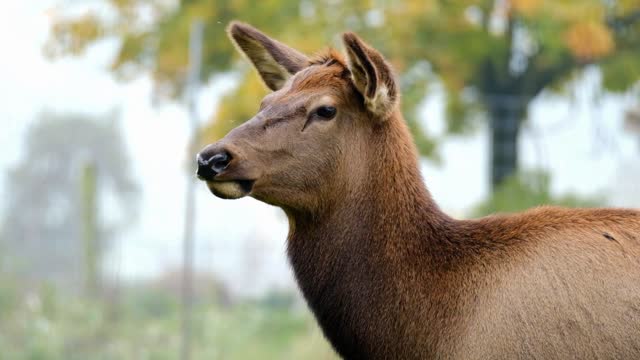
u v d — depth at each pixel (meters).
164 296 62.62
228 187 20.86
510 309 20.56
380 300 21.44
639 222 20.83
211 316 56.41
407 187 21.86
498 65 66.69
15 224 62.78
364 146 21.73
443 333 21.03
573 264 20.48
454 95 66.81
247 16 60.69
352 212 21.70
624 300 20.02
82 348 50.72
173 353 49.59
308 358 47.62
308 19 59.12
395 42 60.19
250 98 55.41
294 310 63.53
